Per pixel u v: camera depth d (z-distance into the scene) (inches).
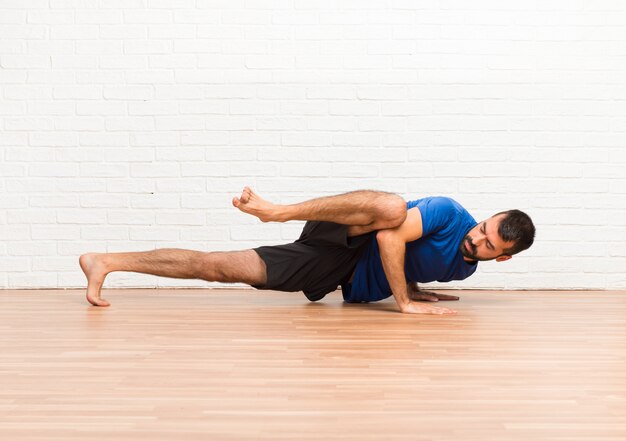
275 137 155.8
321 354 86.0
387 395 67.6
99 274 128.6
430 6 155.4
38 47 155.2
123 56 155.3
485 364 81.1
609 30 156.3
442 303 135.0
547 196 156.4
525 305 132.2
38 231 155.3
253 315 118.2
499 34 155.9
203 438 55.4
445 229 124.9
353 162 156.0
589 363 82.0
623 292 153.0
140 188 155.8
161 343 92.7
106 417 60.4
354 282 131.8
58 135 155.3
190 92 155.3
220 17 155.3
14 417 60.3
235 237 156.3
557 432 57.3
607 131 156.6
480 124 156.3
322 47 155.6
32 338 96.1
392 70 155.7
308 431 57.1
